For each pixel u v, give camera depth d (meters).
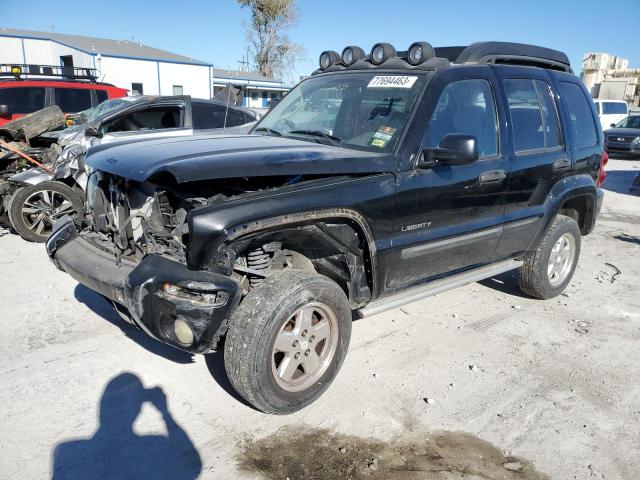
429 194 3.53
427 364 3.81
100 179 3.44
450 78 3.70
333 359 3.24
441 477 2.69
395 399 3.36
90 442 2.85
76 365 3.60
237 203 2.75
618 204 10.66
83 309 4.50
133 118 7.75
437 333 4.34
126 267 3.18
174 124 8.10
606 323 4.68
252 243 3.05
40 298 4.71
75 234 3.73
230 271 2.80
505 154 4.07
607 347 4.21
